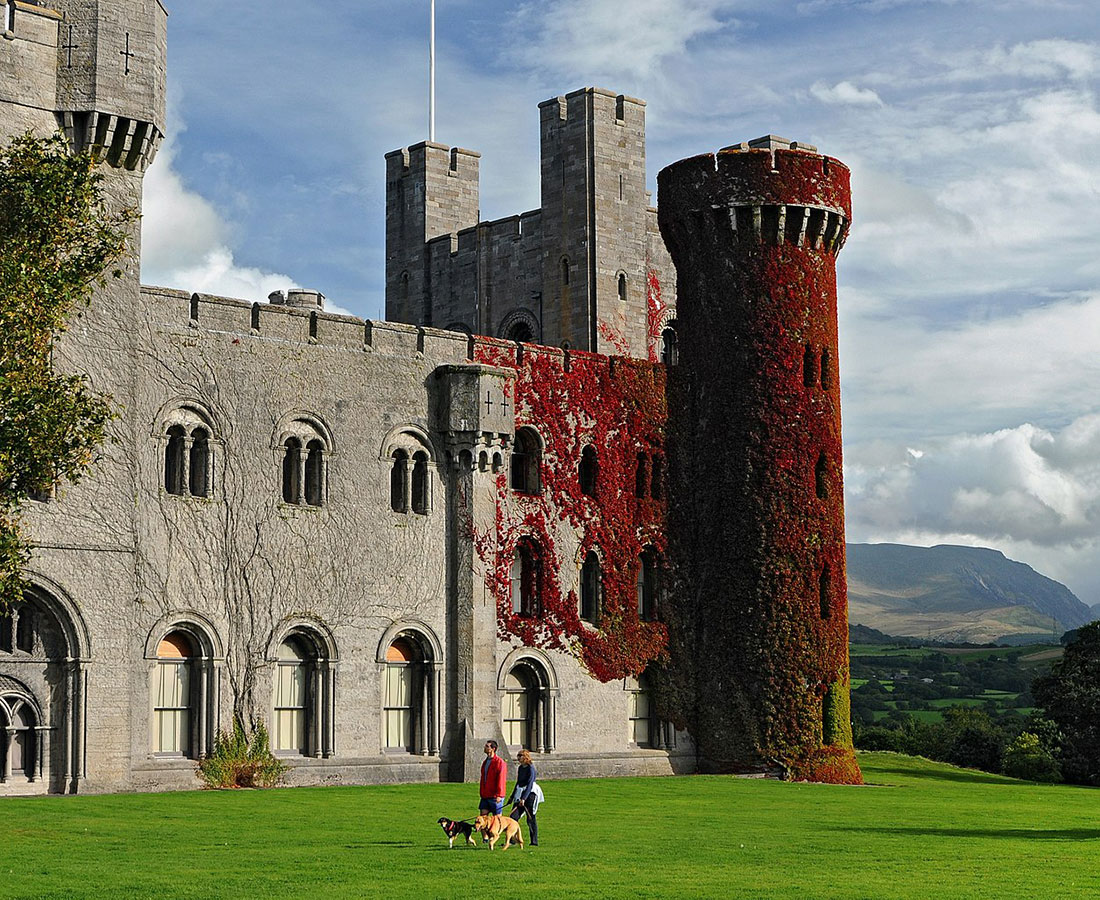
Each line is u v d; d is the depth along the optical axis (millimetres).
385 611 64188
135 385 56344
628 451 72875
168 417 58531
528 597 69250
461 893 31156
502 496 68000
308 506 62375
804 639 71625
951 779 81250
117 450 55594
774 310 73062
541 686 69062
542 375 70375
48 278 45344
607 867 35688
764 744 71250
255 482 60844
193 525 58938
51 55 55250
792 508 72250
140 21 56562
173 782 57281
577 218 77375
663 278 82125
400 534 65000
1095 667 94750
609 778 69188
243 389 60781
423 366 66688
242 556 60188
